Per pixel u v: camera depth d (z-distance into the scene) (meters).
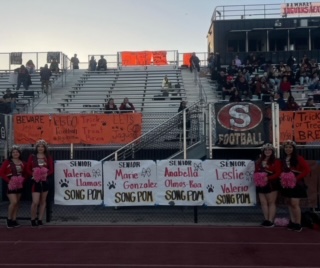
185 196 12.95
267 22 39.12
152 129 16.67
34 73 30.09
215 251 9.77
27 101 24.89
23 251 9.87
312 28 38.41
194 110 17.83
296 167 11.83
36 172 12.38
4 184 17.16
